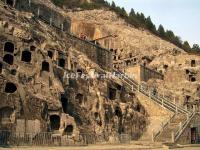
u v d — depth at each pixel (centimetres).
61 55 5469
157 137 5269
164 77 9106
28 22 5453
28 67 4662
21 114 4134
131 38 10869
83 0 13062
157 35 13800
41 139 4062
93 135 4841
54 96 4575
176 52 10962
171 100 7825
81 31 10925
